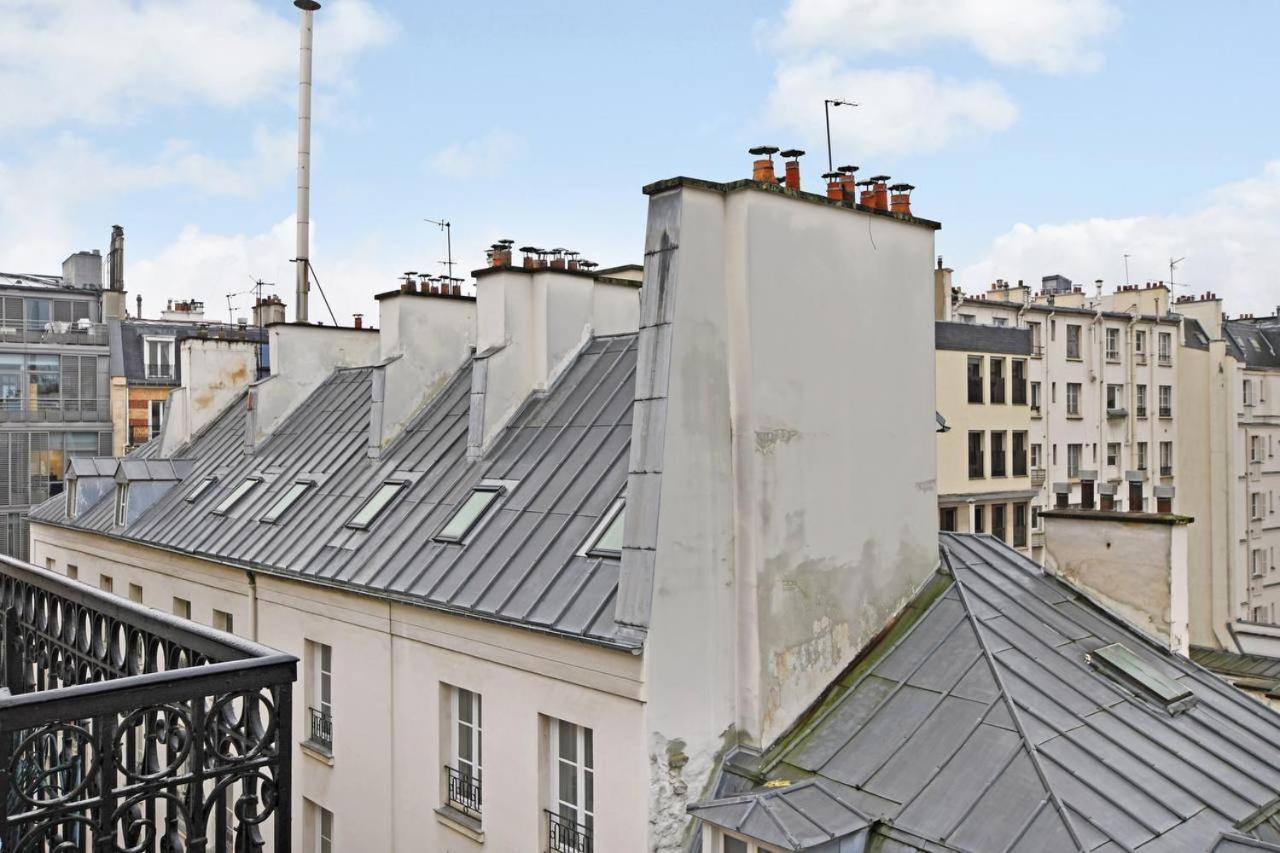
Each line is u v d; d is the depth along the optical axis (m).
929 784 11.12
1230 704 13.37
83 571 27.41
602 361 18.53
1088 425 59.75
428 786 15.22
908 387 14.86
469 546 15.59
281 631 18.81
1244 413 64.62
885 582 14.31
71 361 51.56
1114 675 13.04
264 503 21.89
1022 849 9.86
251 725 6.49
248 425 25.47
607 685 12.22
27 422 50.25
